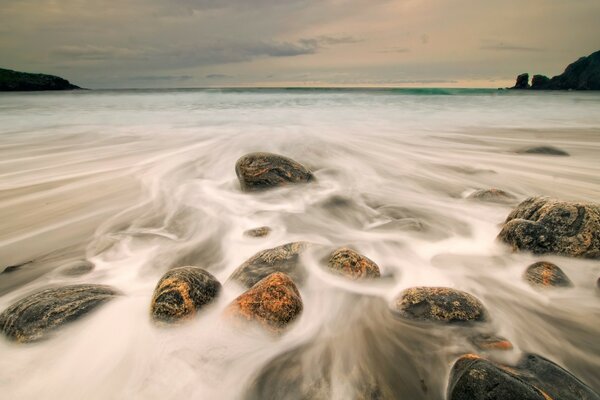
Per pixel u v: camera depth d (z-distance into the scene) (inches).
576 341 137.6
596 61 2935.5
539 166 417.4
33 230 249.0
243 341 131.0
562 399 96.8
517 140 574.9
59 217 272.7
